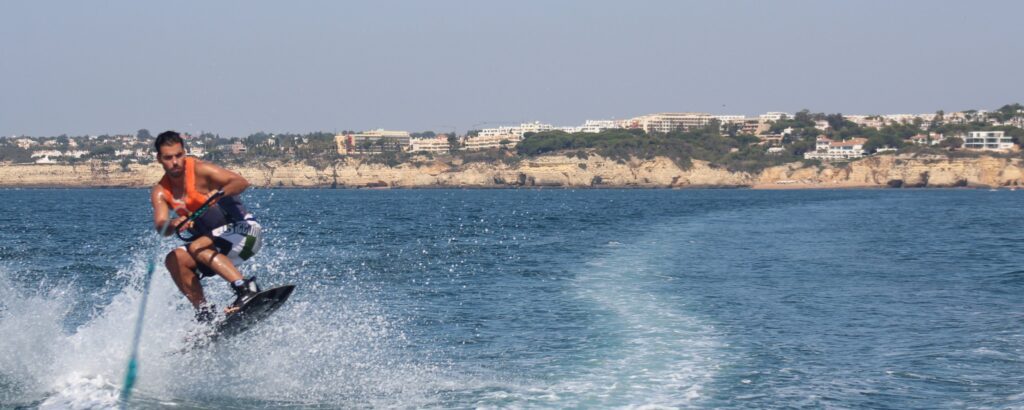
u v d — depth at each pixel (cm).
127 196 12756
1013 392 889
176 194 782
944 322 1298
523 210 6944
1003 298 1555
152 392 841
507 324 1282
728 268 2111
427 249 2697
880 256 2492
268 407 826
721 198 11300
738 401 852
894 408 836
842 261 2317
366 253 2538
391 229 3947
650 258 2400
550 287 1716
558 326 1262
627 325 1265
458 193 16488
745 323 1280
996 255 2533
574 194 14888
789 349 1091
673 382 923
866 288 1695
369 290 1677
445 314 1375
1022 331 1217
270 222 4628
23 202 9219
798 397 868
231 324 784
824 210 6794
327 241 3077
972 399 866
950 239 3316
